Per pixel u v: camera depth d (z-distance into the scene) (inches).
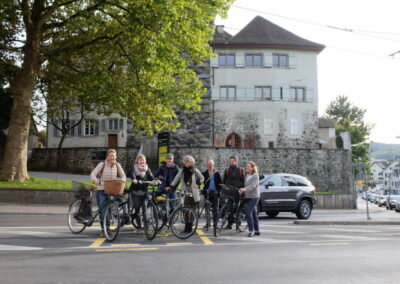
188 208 402.6
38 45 864.3
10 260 275.0
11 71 1055.6
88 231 449.4
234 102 1641.2
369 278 236.5
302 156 1496.1
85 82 932.0
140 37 816.9
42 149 1529.3
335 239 420.2
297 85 1679.4
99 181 407.5
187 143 1582.2
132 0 772.6
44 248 327.6
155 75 872.3
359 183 810.8
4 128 1401.3
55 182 898.1
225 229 485.1
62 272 241.3
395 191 5177.2
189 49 848.9
